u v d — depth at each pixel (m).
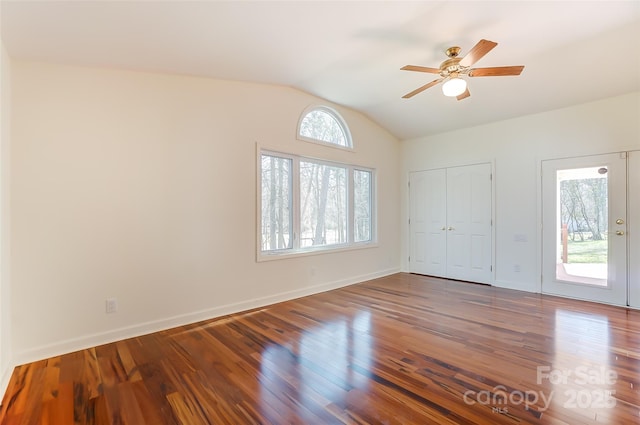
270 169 4.02
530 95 3.95
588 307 3.69
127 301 2.89
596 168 3.90
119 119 2.86
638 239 3.62
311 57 3.04
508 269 4.66
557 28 2.63
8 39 2.12
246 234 3.71
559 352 2.50
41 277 2.49
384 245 5.63
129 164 2.90
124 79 2.89
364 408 1.81
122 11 1.94
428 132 5.46
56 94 2.57
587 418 1.70
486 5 2.29
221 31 2.36
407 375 2.17
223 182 3.52
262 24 2.32
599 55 3.09
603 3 2.31
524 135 4.50
